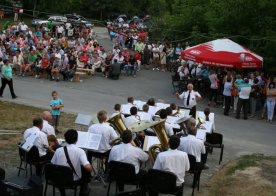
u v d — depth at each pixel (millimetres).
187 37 33281
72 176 9031
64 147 9211
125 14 68438
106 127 10750
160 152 9570
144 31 44375
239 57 23281
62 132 16391
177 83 26484
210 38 29234
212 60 23531
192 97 18000
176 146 9133
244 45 26875
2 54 28000
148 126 9812
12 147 14219
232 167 14039
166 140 9883
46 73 27281
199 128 13938
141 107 15609
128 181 9539
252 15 26438
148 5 69500
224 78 23562
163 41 36219
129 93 25109
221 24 27266
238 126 20219
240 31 26516
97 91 24844
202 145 10828
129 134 9609
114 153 9648
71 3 61844
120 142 10594
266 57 25297
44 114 11758
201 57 23875
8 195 8094
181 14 33594
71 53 27797
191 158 10578
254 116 22406
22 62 27250
